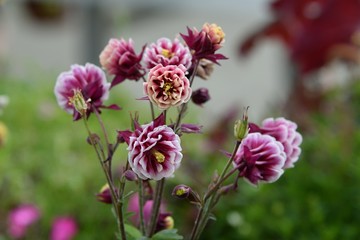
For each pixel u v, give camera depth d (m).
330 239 1.15
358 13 1.56
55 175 1.39
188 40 0.66
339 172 1.32
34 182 1.44
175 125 0.65
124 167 0.65
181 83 0.59
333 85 1.77
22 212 1.29
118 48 0.67
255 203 1.28
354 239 1.17
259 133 0.64
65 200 1.37
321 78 1.81
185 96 0.59
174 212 1.27
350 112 1.51
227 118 1.60
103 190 0.69
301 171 1.30
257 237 1.21
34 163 1.46
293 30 1.65
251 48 1.78
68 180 1.38
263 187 1.28
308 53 1.61
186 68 0.63
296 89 1.70
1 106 1.08
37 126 1.62
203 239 1.25
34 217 1.29
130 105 1.83
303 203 1.25
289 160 0.67
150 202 0.72
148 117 1.71
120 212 0.64
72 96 0.68
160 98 0.59
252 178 0.63
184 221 1.26
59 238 1.26
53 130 1.60
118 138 0.64
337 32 1.58
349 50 1.59
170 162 0.58
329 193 1.26
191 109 1.75
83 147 1.53
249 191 1.28
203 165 1.42
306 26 1.60
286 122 0.67
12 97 1.68
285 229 1.18
